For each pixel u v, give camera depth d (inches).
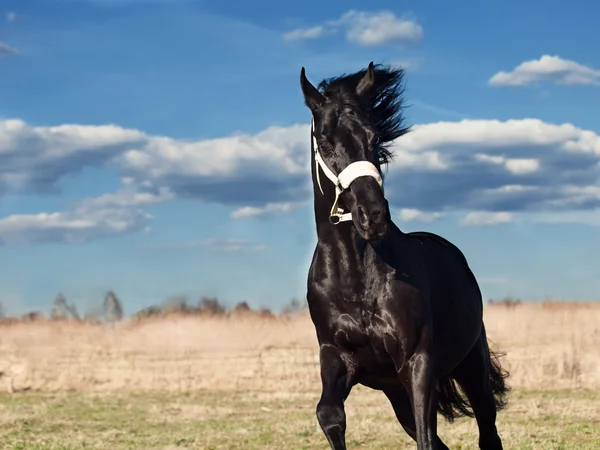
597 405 573.3
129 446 445.7
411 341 251.3
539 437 421.4
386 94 277.6
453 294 284.8
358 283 252.5
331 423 244.5
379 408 597.9
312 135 263.7
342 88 256.5
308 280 266.4
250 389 762.2
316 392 733.3
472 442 412.2
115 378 810.2
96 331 1015.6
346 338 256.7
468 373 309.1
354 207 235.9
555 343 861.8
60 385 789.2
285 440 450.3
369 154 241.4
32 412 615.8
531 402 585.0
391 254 257.0
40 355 892.0
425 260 277.1
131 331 1002.1
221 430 507.5
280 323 1048.8
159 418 580.7
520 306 1047.6
